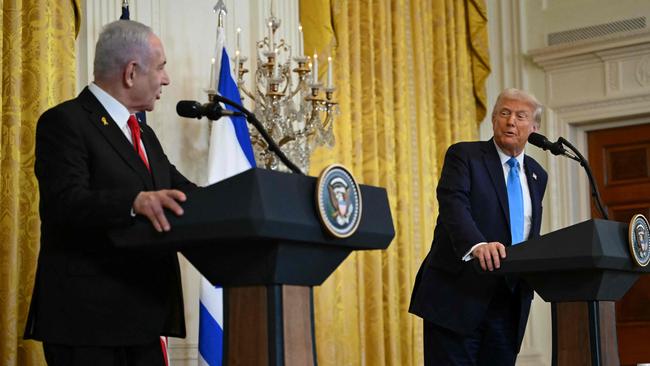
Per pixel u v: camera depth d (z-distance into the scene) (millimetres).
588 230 2986
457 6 7195
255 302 2197
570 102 7168
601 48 7016
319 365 5496
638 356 7000
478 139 7309
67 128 2488
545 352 7102
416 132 6645
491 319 3543
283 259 2158
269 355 2160
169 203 2158
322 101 4793
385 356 6094
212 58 4887
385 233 2412
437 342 3568
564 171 7238
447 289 3520
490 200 3547
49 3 4094
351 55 6105
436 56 6969
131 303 2473
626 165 7184
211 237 2104
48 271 2461
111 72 2641
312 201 2203
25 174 3916
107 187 2516
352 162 6027
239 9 5164
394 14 6523
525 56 7395
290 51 4875
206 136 4758
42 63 4008
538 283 3178
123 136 2609
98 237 2463
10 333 3693
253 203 2051
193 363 4535
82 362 2416
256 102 4754
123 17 4156
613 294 3146
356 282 5875
